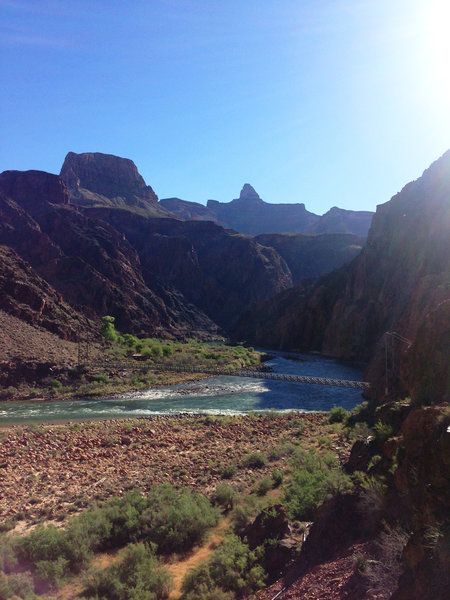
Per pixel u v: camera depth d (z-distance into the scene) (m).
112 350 71.25
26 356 52.41
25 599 7.82
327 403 42.38
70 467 18.92
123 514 11.81
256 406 41.47
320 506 9.35
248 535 9.52
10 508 13.94
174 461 19.39
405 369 11.72
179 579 8.83
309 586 6.66
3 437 25.64
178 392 49.78
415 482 6.85
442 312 10.95
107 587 8.27
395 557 5.98
